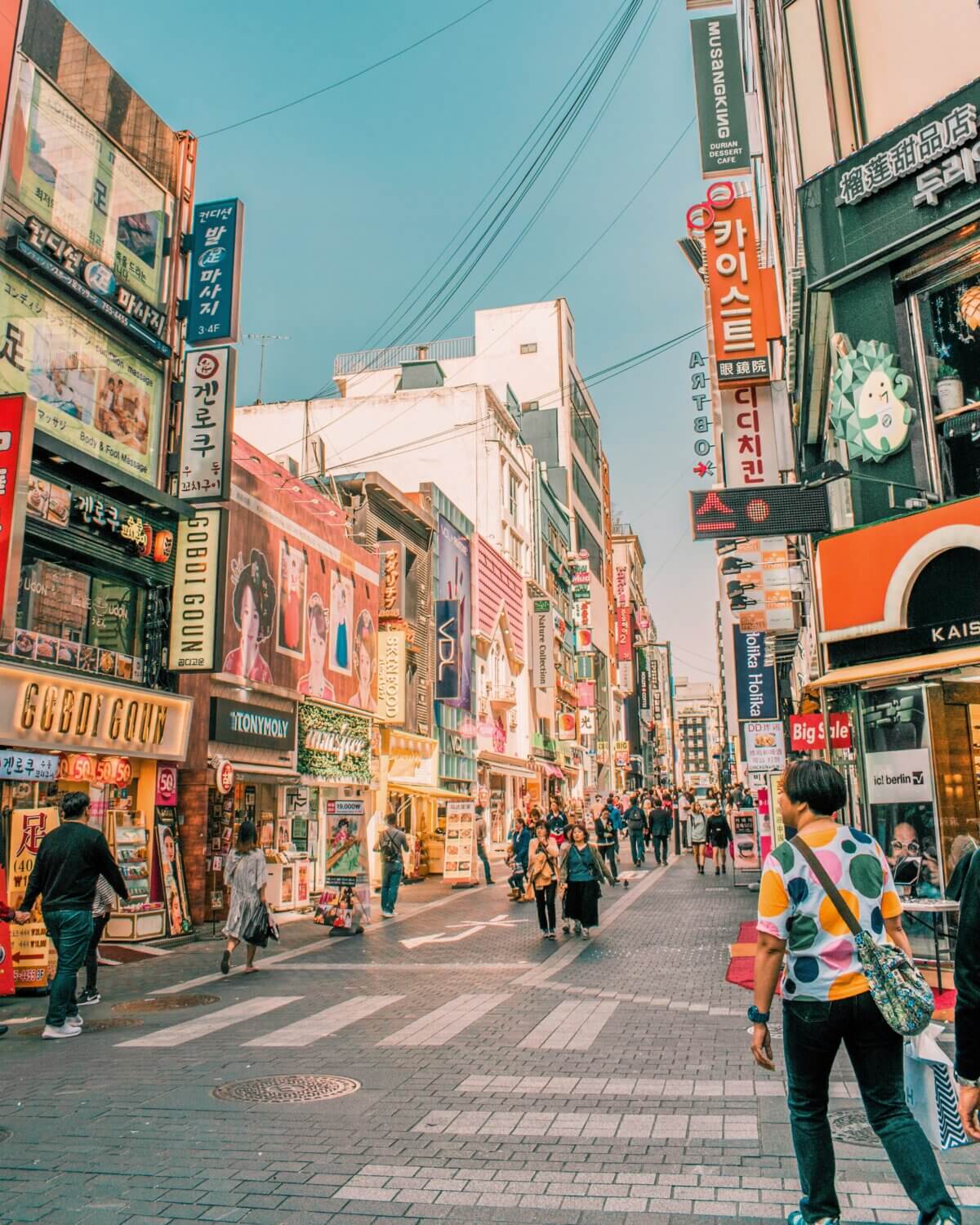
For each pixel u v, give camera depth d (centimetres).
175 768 1513
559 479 5456
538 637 4319
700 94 1767
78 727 1255
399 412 3725
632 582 9131
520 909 1722
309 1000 934
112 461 1421
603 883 2119
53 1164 470
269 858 1738
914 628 1034
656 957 1117
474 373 5631
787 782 377
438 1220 396
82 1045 752
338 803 1538
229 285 1593
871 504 1133
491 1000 896
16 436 1108
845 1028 334
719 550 2327
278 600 1852
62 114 1343
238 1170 457
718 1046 691
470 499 3650
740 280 1501
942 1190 309
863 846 353
